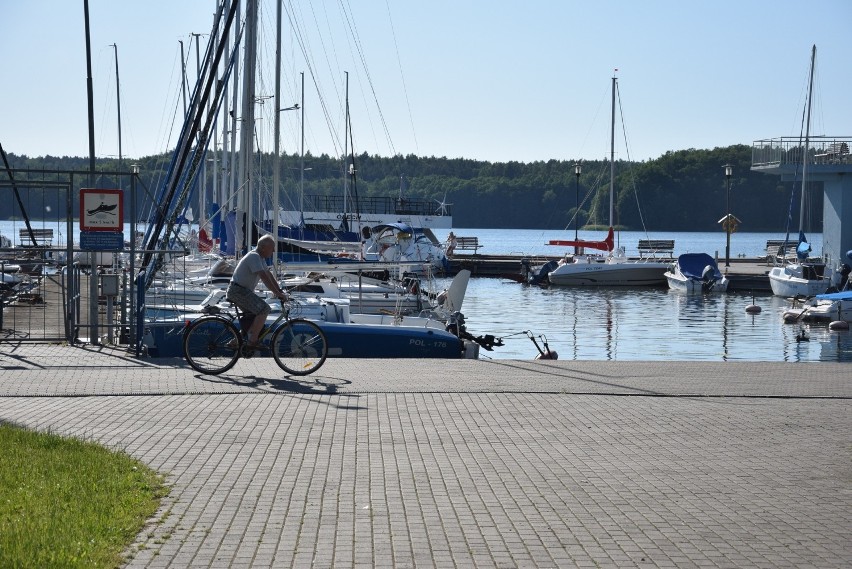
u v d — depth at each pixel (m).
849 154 45.75
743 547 5.93
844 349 28.58
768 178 160.25
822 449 8.67
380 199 69.06
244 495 6.91
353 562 5.56
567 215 180.12
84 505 6.42
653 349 28.58
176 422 9.46
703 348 28.83
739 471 7.86
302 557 5.63
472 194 180.00
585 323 35.97
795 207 151.00
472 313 39.62
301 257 31.16
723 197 160.12
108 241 14.84
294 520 6.34
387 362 14.02
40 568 5.14
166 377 12.26
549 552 5.79
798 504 6.91
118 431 8.99
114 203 14.75
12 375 12.31
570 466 7.96
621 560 5.68
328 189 105.19
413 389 11.59
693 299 45.91
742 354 27.48
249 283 12.58
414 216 67.12
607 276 53.47
